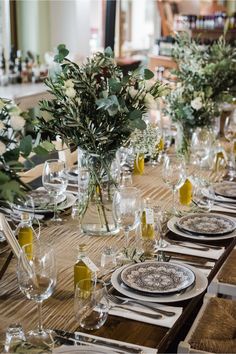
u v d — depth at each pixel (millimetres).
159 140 3453
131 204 2121
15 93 5207
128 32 8570
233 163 3381
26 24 6434
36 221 2469
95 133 2230
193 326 1963
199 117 3459
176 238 2340
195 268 1990
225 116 4504
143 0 8641
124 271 1933
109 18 7660
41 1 6422
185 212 2646
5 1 5980
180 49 3818
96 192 2359
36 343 1560
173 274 1926
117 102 2109
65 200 2709
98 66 2279
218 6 7809
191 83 3666
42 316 1726
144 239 2188
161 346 1573
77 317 1654
